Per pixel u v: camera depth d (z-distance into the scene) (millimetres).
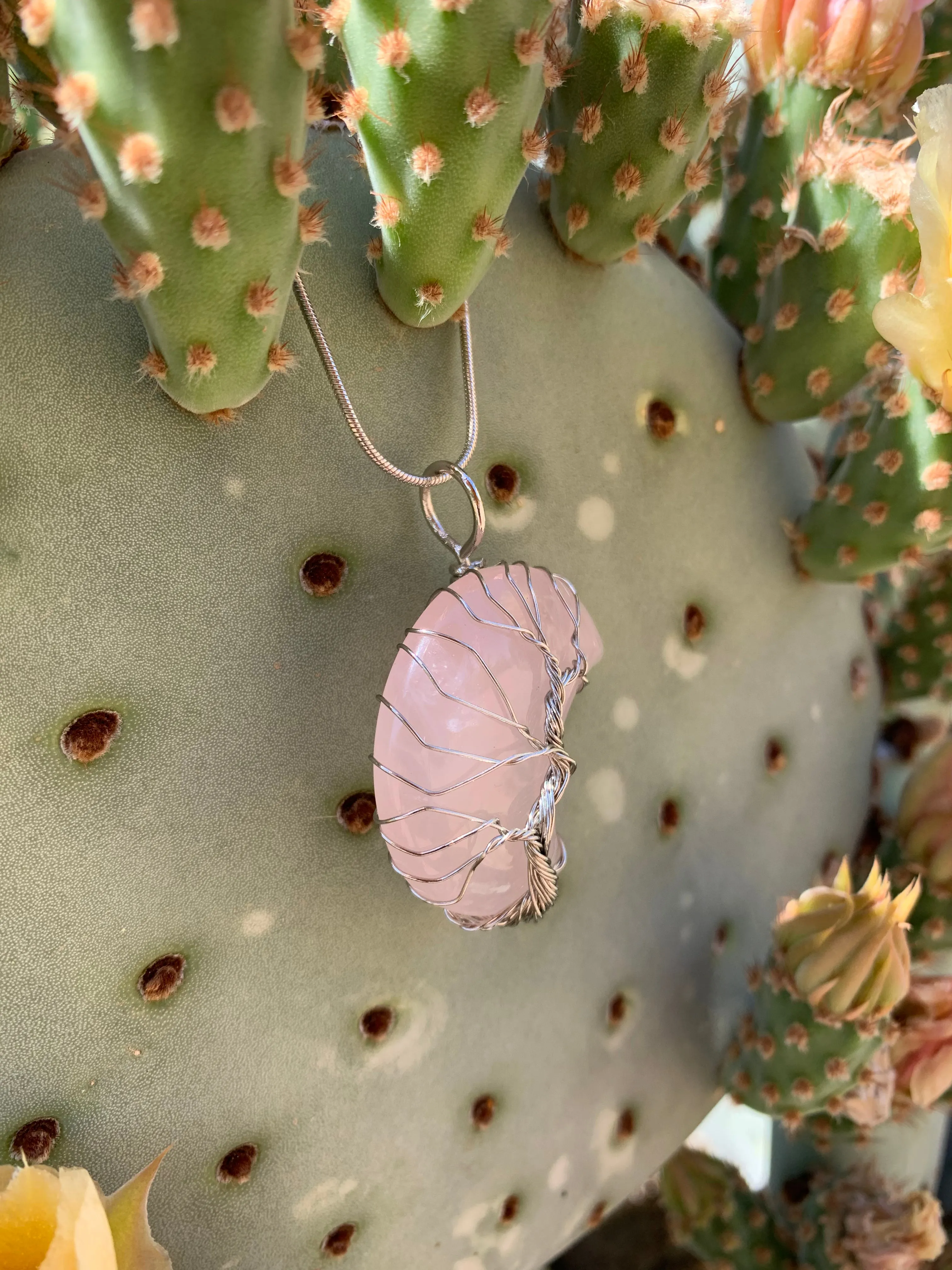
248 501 105
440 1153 129
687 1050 157
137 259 83
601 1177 152
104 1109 105
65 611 97
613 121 117
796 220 142
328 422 110
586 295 135
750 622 157
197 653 103
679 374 148
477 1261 139
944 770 163
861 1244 177
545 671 106
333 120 117
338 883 113
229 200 80
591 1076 144
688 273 174
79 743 98
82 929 100
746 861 160
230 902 107
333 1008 116
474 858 105
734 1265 197
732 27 113
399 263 106
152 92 74
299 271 104
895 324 127
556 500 130
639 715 142
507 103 94
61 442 96
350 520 111
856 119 147
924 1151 195
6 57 95
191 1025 107
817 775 170
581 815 137
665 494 144
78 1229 81
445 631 102
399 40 90
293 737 108
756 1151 256
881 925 131
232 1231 115
